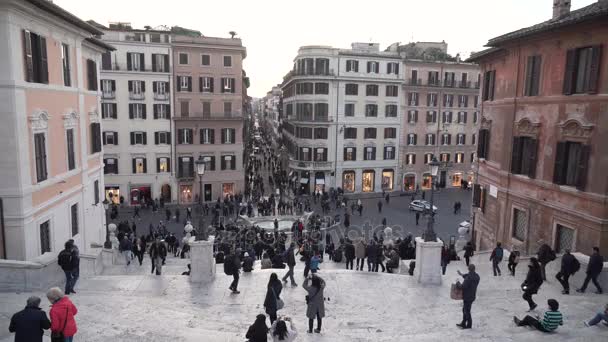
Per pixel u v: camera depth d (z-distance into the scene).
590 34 18.77
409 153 65.00
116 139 50.50
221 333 11.80
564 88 20.23
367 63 60.56
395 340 11.24
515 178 24.23
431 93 64.69
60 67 21.64
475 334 11.77
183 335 11.51
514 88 24.47
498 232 26.02
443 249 20.39
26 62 17.98
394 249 23.75
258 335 9.10
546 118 21.66
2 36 16.62
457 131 67.25
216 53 52.75
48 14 19.38
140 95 50.50
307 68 59.31
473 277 12.40
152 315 13.38
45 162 19.75
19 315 8.52
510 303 15.33
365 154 62.31
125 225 33.62
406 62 62.41
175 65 51.34
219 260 23.38
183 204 53.28
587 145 18.80
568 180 20.34
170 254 29.92
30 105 18.30
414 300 16.08
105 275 20.33
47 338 10.77
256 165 85.94
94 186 27.22
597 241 18.23
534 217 22.56
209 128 53.59
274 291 12.34
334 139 60.41
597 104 18.30
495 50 26.31
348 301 15.95
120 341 10.94
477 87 66.56
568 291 15.80
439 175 67.62
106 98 49.44
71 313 9.25
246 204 48.25
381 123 62.41
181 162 53.19
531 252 22.77
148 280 17.78
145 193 52.47
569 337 11.26
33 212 18.34
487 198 28.02
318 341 11.43
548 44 21.56
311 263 18.23
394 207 53.62
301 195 60.00
